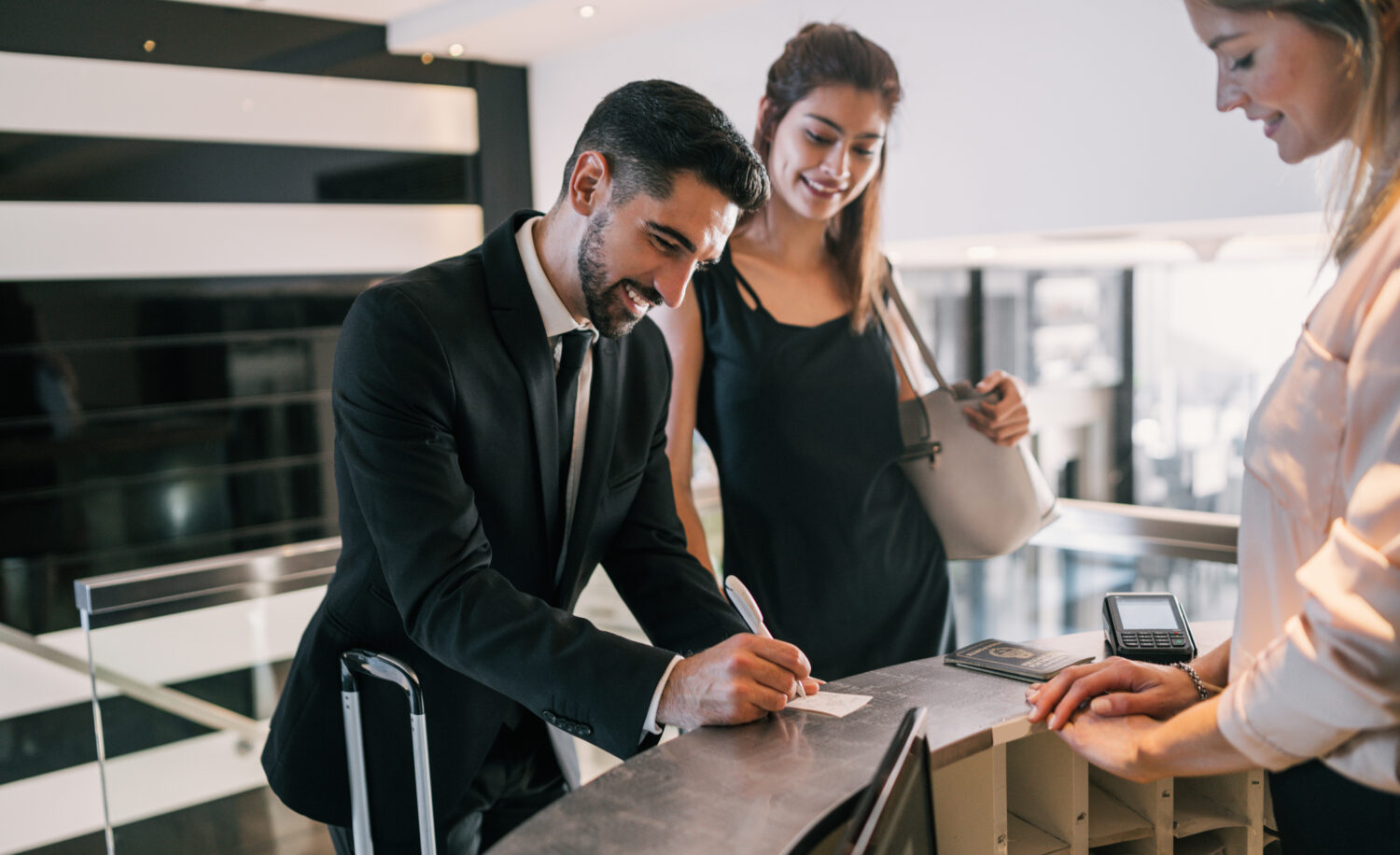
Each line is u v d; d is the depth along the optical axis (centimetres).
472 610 125
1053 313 486
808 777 99
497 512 142
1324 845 95
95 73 381
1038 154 288
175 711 207
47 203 375
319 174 433
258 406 426
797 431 189
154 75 393
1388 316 81
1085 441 507
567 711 120
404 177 453
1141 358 496
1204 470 492
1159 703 112
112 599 197
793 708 119
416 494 128
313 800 150
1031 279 475
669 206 127
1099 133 274
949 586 211
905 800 82
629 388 156
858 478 192
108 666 197
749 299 189
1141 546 219
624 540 160
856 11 327
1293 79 87
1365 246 87
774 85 192
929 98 311
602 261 132
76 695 380
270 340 427
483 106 465
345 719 144
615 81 425
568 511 152
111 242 390
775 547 192
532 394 140
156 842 204
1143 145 266
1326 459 90
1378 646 77
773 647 118
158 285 400
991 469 197
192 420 411
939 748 105
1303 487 92
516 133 475
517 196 479
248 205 418
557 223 139
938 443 197
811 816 91
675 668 119
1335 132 89
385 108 446
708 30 378
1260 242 337
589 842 87
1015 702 120
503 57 461
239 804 217
